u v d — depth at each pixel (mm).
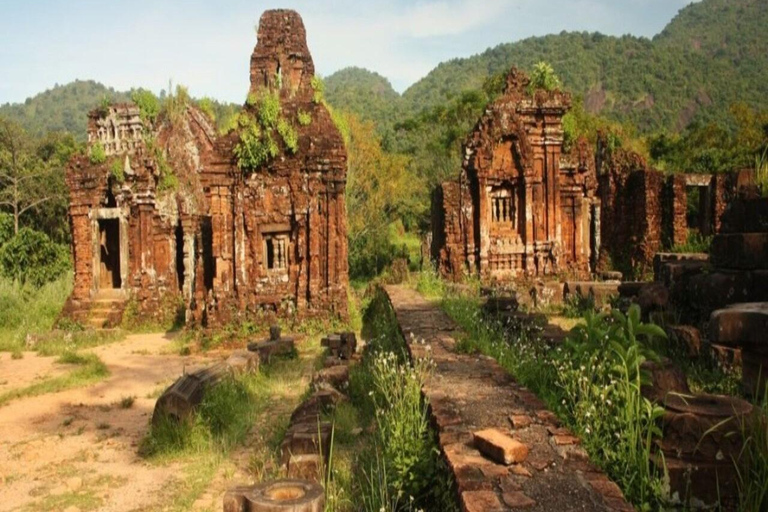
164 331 22234
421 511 4805
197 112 25562
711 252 10141
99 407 11203
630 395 5191
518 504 3869
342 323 18562
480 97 53062
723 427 4617
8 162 44281
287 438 7305
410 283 21234
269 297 18828
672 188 28156
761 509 4262
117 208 23750
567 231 24594
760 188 10094
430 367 7789
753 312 6547
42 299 24688
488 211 23625
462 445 4961
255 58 19953
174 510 6520
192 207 24531
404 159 49781
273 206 19094
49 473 7812
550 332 9992
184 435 8594
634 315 6023
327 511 5461
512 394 6492
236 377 11328
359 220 40531
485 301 14695
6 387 13102
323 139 19109
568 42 198125
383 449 6418
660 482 4547
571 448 4828
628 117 122875
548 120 23875
